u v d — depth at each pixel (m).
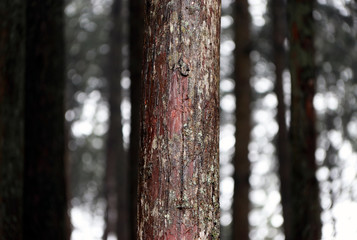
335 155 10.53
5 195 5.77
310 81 6.33
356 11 9.51
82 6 15.59
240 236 9.94
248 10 10.73
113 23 15.86
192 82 2.64
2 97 5.96
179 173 2.58
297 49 6.37
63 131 6.03
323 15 10.53
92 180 18.70
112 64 15.91
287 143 11.35
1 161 5.82
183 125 2.61
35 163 5.81
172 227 2.55
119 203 15.53
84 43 15.79
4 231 5.72
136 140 6.83
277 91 11.48
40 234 5.70
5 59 6.02
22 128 5.89
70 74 15.75
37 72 5.98
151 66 2.70
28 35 6.06
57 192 5.83
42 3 6.13
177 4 2.70
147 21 2.78
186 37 2.67
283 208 10.89
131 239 6.80
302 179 6.15
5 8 6.12
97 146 18.55
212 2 2.77
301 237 6.07
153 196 2.60
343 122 11.52
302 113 6.25
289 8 6.51
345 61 11.66
